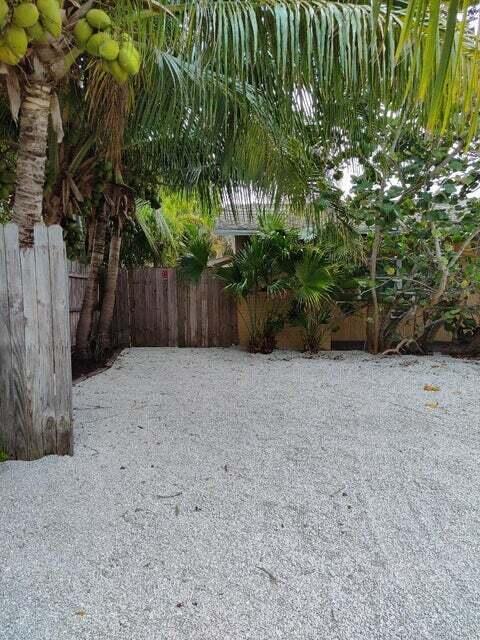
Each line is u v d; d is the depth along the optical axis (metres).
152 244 8.06
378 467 2.48
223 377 5.03
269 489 2.20
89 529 1.81
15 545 1.70
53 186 4.62
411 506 2.04
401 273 6.16
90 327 6.25
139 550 1.68
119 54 2.26
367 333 6.98
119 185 5.50
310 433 3.07
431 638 1.27
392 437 2.99
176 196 6.58
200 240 7.53
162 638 1.27
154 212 8.22
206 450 2.73
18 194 2.60
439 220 5.70
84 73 3.36
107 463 2.47
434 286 6.15
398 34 2.26
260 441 2.90
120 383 4.70
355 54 2.42
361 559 1.64
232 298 7.48
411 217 5.93
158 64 3.23
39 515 1.91
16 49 2.03
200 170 5.25
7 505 1.98
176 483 2.25
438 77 0.98
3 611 1.36
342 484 2.27
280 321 6.81
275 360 6.21
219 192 5.70
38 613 1.36
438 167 5.46
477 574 1.56
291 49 2.46
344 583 1.50
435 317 6.48
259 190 4.66
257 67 2.67
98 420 3.33
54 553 1.65
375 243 6.00
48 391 2.49
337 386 4.55
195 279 7.17
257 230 7.06
